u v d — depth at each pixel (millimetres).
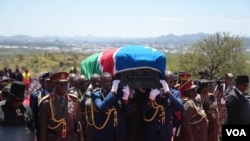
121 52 7727
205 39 39906
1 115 6539
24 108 6805
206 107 9312
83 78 9414
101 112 7777
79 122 7516
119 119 7840
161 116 8070
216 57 39344
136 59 7609
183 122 8555
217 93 11688
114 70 7719
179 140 8836
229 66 39375
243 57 39656
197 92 9469
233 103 9086
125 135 7988
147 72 7664
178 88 9594
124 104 7754
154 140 8125
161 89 8031
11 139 6512
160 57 7789
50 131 7219
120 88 7738
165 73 8133
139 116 8281
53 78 7219
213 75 39625
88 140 8094
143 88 7914
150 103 8055
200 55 39938
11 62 88188
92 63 9141
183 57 40562
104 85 7801
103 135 7820
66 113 7254
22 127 6652
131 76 7602
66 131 7234
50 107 7164
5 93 6668
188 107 8539
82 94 9492
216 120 9375
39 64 81875
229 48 39438
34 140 6969
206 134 8797
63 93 7238
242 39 39906
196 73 39625
